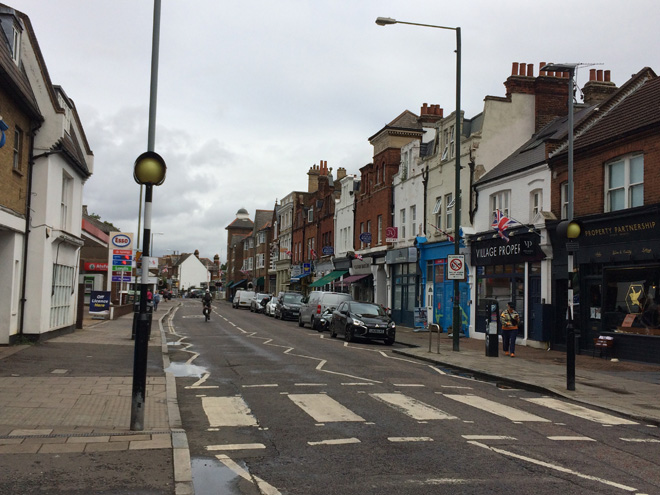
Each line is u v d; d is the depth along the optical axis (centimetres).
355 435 774
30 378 1107
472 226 2570
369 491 553
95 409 868
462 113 2809
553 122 2633
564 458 683
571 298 1202
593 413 984
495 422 872
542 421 894
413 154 3272
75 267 2175
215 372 1355
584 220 1842
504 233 2266
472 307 2541
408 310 3269
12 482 541
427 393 1118
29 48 1705
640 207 1625
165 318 3803
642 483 595
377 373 1384
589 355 1831
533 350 2017
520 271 2248
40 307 1702
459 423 856
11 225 1535
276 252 6931
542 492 558
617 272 1758
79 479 556
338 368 1448
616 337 1728
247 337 2373
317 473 609
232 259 11175
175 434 729
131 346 1753
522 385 1270
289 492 550
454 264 1928
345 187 4462
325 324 2845
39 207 1708
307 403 986
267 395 1061
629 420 935
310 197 6012
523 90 2672
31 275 1695
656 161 1603
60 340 1814
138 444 679
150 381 1145
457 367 1552
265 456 673
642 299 1661
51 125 1723
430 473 611
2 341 1587
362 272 3934
